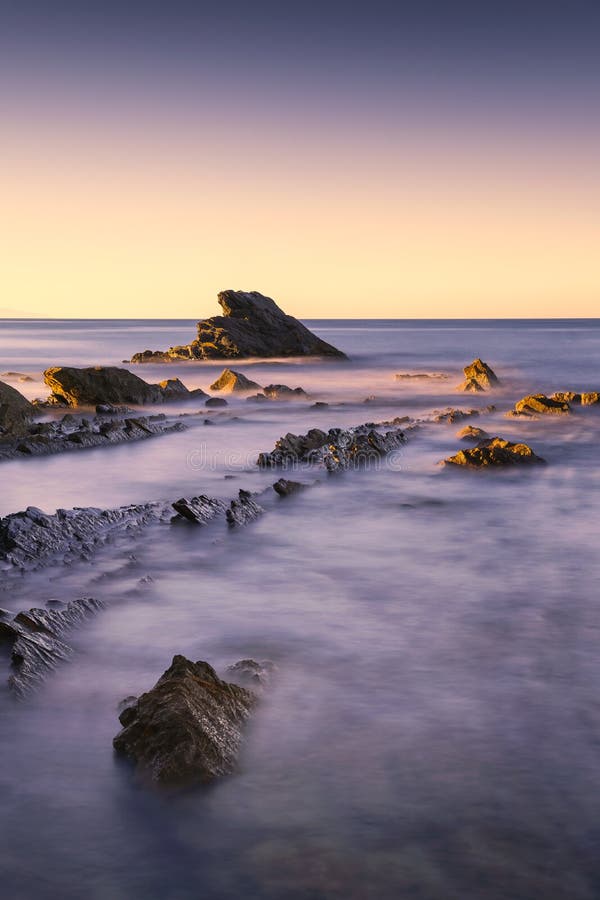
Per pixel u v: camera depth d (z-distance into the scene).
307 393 38.06
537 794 5.43
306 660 7.66
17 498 15.53
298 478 17.42
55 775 5.65
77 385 32.31
